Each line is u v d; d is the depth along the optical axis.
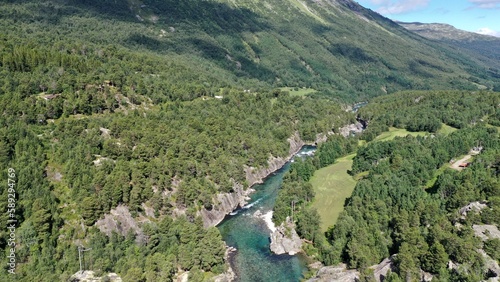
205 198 143.00
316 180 182.50
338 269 110.56
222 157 173.12
